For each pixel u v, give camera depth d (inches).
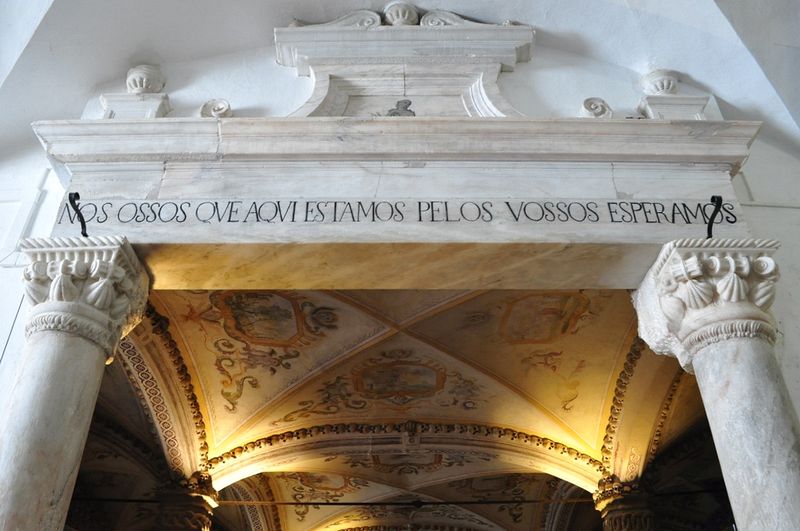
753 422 197.2
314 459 449.4
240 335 367.9
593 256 237.0
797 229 272.5
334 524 588.1
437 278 246.7
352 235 232.4
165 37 292.7
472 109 278.2
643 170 252.8
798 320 252.4
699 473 490.0
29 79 288.5
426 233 233.1
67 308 211.2
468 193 244.2
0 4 290.7
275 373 390.6
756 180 284.0
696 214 242.5
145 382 372.8
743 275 221.9
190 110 282.0
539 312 358.9
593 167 252.5
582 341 374.9
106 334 215.3
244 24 297.7
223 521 572.7
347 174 248.1
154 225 234.7
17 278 259.4
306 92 287.9
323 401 413.1
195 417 393.7
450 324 366.0
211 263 237.0
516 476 522.9
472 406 421.4
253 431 412.2
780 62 291.0
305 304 350.9
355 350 378.0
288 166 249.8
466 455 468.8
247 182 245.9
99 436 415.8
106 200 241.4
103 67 295.4
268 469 434.3
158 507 392.2
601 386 398.9
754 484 189.8
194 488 395.5
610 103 287.6
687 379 385.7
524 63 296.2
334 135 251.3
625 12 292.0
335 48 287.9
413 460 482.6
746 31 286.4
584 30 299.4
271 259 235.9
